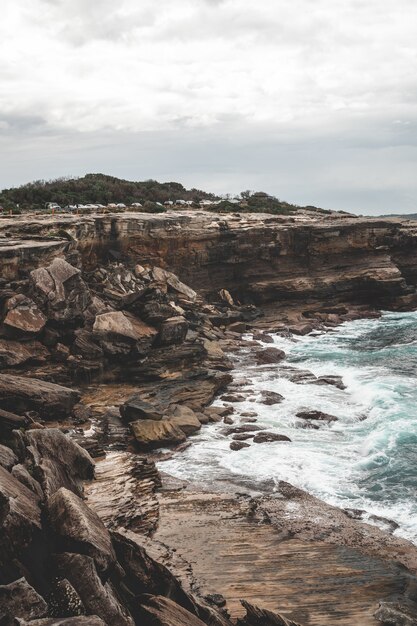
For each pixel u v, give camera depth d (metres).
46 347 28.66
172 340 32.53
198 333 37.94
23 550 9.92
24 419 21.55
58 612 8.77
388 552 15.43
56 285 29.55
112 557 10.41
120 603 10.08
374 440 23.25
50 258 33.09
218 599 12.87
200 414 26.25
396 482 19.89
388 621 12.38
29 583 9.43
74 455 16.53
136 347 29.77
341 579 14.16
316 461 21.69
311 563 14.86
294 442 23.55
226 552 15.35
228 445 23.33
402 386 30.66
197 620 10.44
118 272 40.38
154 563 11.57
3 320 27.55
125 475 18.44
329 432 24.72
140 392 28.09
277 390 30.56
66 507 10.78
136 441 22.95
